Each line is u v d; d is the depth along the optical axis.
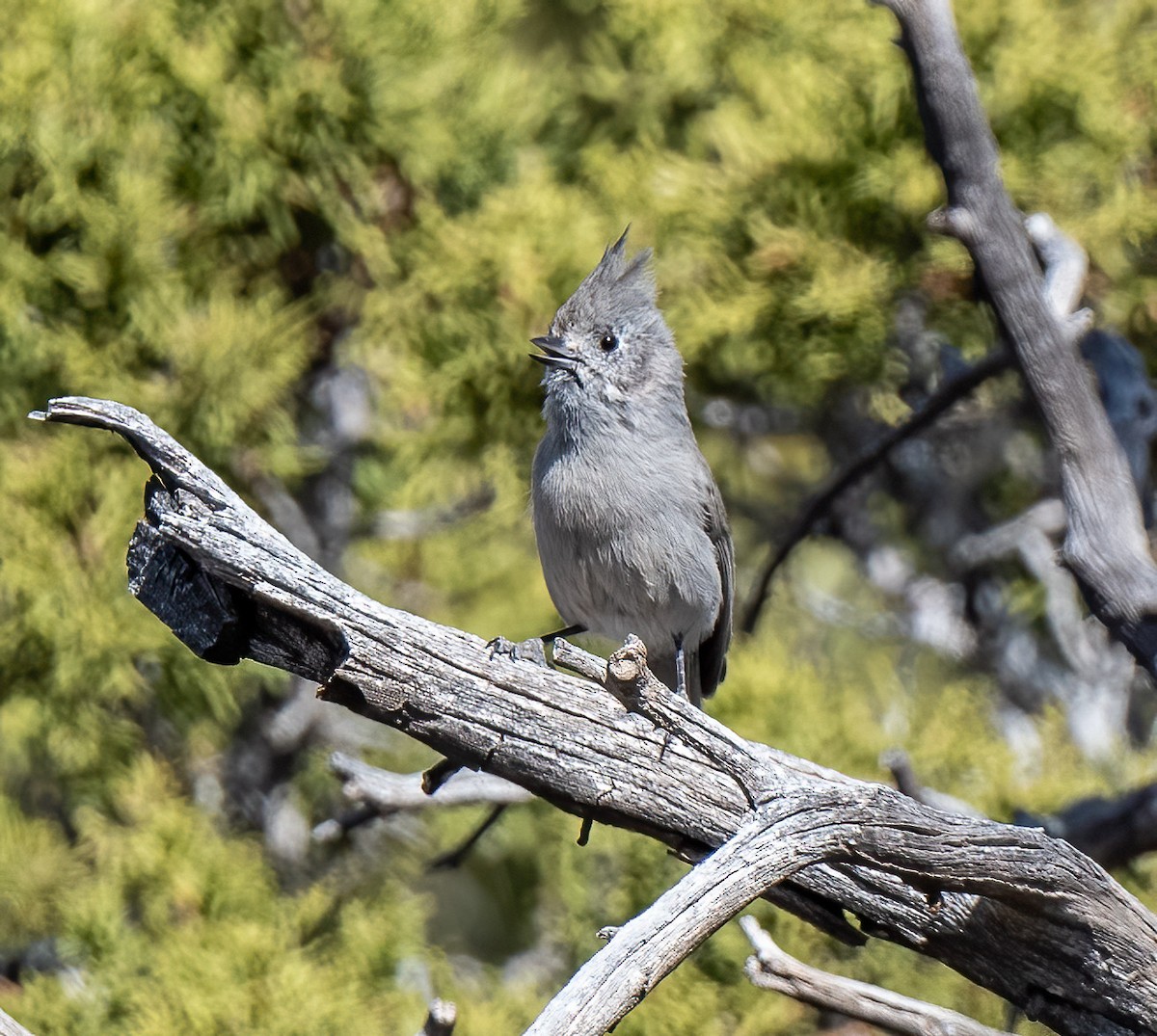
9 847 10.65
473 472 12.03
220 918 10.25
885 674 13.29
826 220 11.15
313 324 11.54
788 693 10.77
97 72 10.48
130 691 10.48
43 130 10.30
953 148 7.67
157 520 6.04
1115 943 5.85
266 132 10.95
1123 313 11.05
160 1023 9.40
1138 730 13.24
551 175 12.15
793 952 9.75
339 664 6.05
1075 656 12.15
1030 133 11.06
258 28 11.05
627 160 11.88
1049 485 13.05
